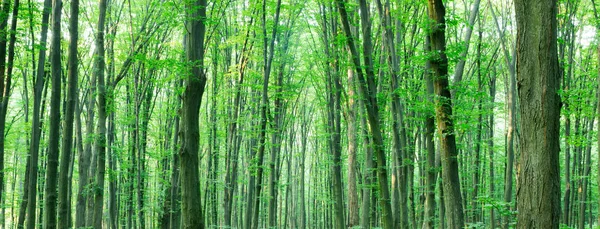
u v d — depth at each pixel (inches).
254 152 935.7
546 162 231.1
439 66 377.7
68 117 402.3
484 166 934.4
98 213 494.6
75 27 401.7
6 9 387.5
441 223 589.6
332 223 1429.6
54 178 370.3
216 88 791.7
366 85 466.3
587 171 781.3
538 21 233.6
